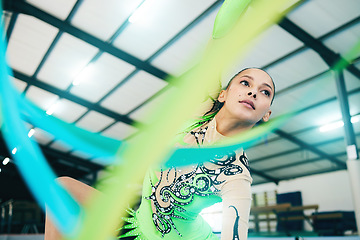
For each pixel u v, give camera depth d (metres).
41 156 16.20
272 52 8.24
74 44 9.05
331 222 9.92
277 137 12.46
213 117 0.96
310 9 6.97
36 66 10.39
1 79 10.38
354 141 7.34
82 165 17.56
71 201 0.82
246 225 0.78
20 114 12.66
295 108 10.54
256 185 16.52
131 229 0.94
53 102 12.23
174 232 0.92
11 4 7.70
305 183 14.34
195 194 0.87
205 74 0.50
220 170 0.86
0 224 13.82
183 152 0.90
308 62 8.48
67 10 8.08
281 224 11.53
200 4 7.16
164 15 7.64
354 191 6.76
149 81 10.05
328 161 13.37
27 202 17.16
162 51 8.80
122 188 0.52
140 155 0.50
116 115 12.26
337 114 10.64
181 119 0.49
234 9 0.73
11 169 16.66
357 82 9.09
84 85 10.90
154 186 0.94
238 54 0.54
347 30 7.34
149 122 0.50
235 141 0.90
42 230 14.59
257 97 0.85
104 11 7.87
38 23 8.52
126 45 8.89
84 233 0.55
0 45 9.04
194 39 8.11
